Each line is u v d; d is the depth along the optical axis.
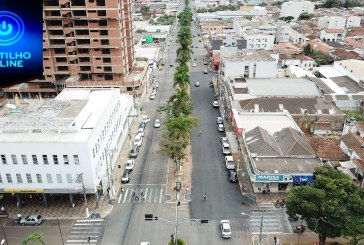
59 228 54.22
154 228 54.47
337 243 50.25
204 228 54.22
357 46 158.12
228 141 80.06
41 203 60.50
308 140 74.75
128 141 82.69
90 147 54.56
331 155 67.81
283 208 58.34
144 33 194.88
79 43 99.56
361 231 41.84
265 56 112.94
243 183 65.50
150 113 100.00
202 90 117.88
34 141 53.41
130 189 64.38
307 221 46.31
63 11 94.19
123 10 102.00
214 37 169.12
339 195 45.31
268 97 91.50
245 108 87.31
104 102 69.12
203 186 64.88
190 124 67.00
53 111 58.91
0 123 56.22
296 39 180.38
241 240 51.66
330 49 153.38
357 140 69.06
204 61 153.00
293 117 85.38
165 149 63.38
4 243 51.56
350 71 115.31
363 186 58.38
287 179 59.94
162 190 63.88
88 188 56.75
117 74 103.94
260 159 64.38
